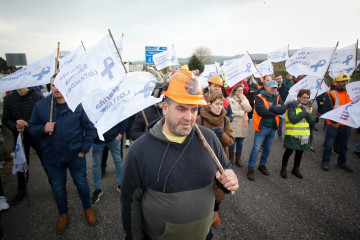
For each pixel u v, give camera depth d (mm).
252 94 6801
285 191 3141
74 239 2262
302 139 3256
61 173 2295
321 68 3545
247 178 3529
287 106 3428
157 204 1138
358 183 3352
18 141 2605
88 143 2279
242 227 2422
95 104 1872
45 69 2447
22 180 2939
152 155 1125
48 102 2229
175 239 1189
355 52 4418
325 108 3865
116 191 3154
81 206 2799
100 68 1934
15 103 2875
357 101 2717
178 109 1068
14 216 2617
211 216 1273
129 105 1889
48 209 2746
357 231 2359
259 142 3414
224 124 2516
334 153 4543
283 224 2465
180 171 1128
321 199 2936
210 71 6398
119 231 2371
